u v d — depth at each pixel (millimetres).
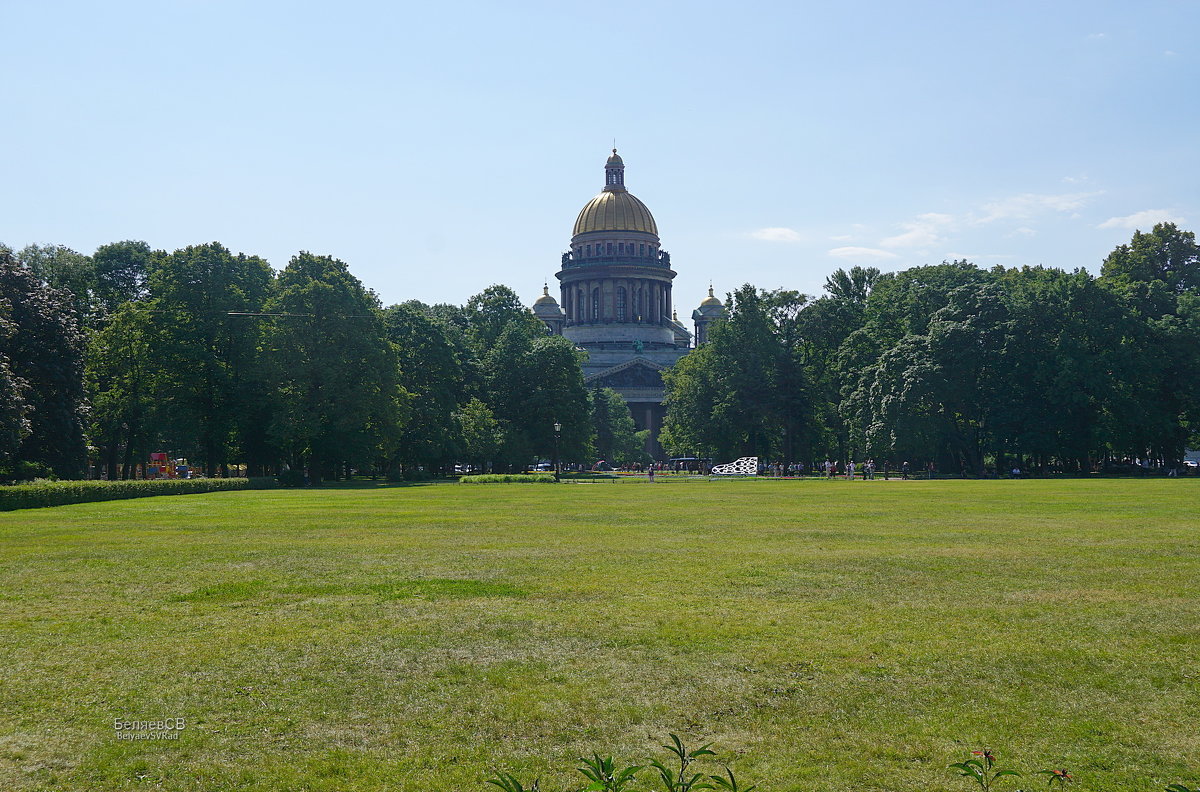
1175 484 80938
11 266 74812
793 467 130500
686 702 14125
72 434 75750
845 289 141625
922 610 20125
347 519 44719
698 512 48812
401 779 11562
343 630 18531
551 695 14461
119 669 15891
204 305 93312
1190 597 21406
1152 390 108500
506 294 158500
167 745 12641
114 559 28844
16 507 54094
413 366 115250
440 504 57750
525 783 11352
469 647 17172
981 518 42906
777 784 11352
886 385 110375
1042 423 106438
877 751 12305
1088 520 41312
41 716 13664
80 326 86812
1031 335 110750
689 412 134250
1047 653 16562
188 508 54438
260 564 27609
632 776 9797
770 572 25391
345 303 94688
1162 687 14695
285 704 14148
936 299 120500
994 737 12742
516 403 130875
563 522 42344
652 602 21125
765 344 129250
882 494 67188
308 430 91500
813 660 16188
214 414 94062
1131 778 11445
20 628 18781
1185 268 136500
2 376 63281
